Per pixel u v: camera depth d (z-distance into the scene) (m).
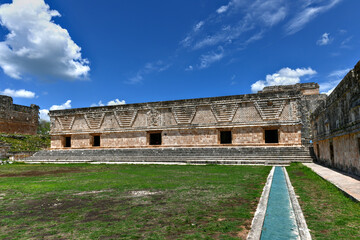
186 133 27.12
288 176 12.24
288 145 23.16
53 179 12.90
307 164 19.22
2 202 7.71
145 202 7.33
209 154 24.88
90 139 31.31
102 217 5.90
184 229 4.93
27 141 37.50
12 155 30.38
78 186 10.43
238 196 7.86
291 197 7.33
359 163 10.85
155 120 28.48
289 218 5.54
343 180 9.91
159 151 27.14
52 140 33.31
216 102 26.09
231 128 25.39
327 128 16.39
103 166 21.30
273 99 24.06
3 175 15.33
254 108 24.77
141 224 5.30
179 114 27.48
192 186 9.89
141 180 11.91
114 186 10.25
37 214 6.30
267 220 5.39
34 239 4.56
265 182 10.58
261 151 23.31
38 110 44.50
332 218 5.36
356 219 5.25
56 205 7.22
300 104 23.23
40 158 30.38
